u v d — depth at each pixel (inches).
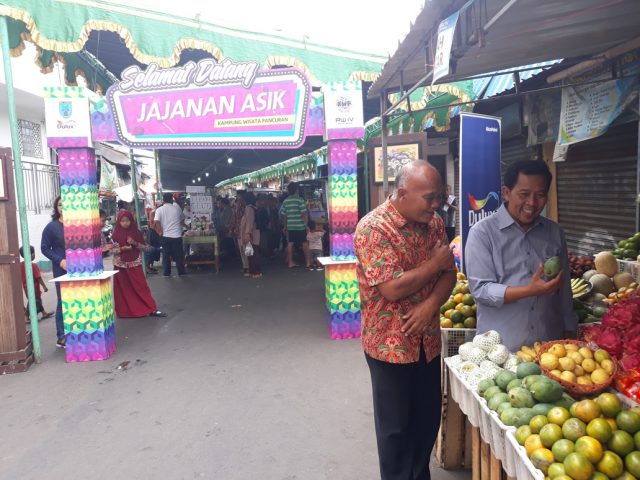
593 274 172.9
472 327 138.0
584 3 125.6
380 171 245.0
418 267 92.6
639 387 83.7
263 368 204.5
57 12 203.0
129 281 299.7
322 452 137.4
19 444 148.9
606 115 210.2
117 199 842.8
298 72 224.1
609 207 231.5
